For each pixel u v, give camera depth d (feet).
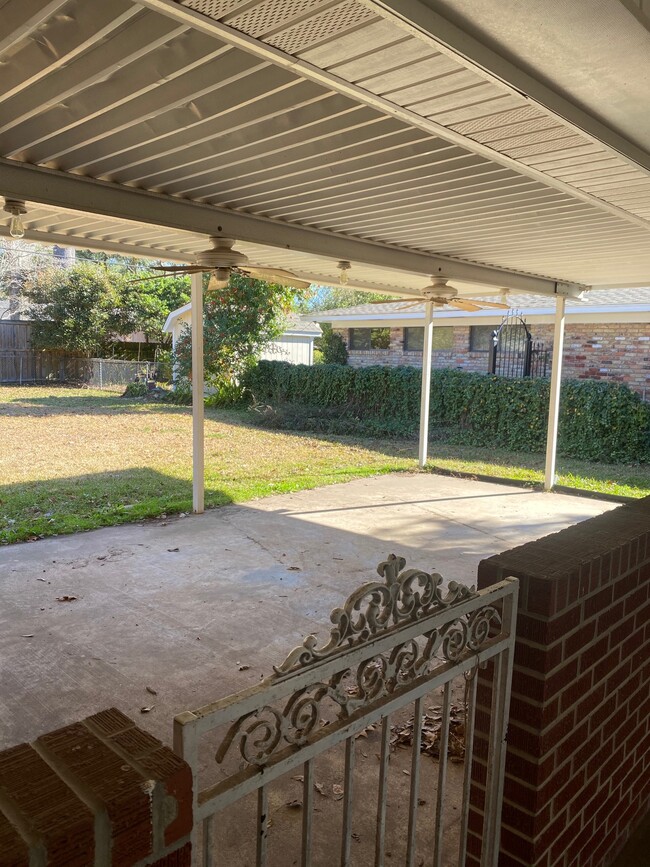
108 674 12.05
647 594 7.59
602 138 8.26
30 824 2.46
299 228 16.83
